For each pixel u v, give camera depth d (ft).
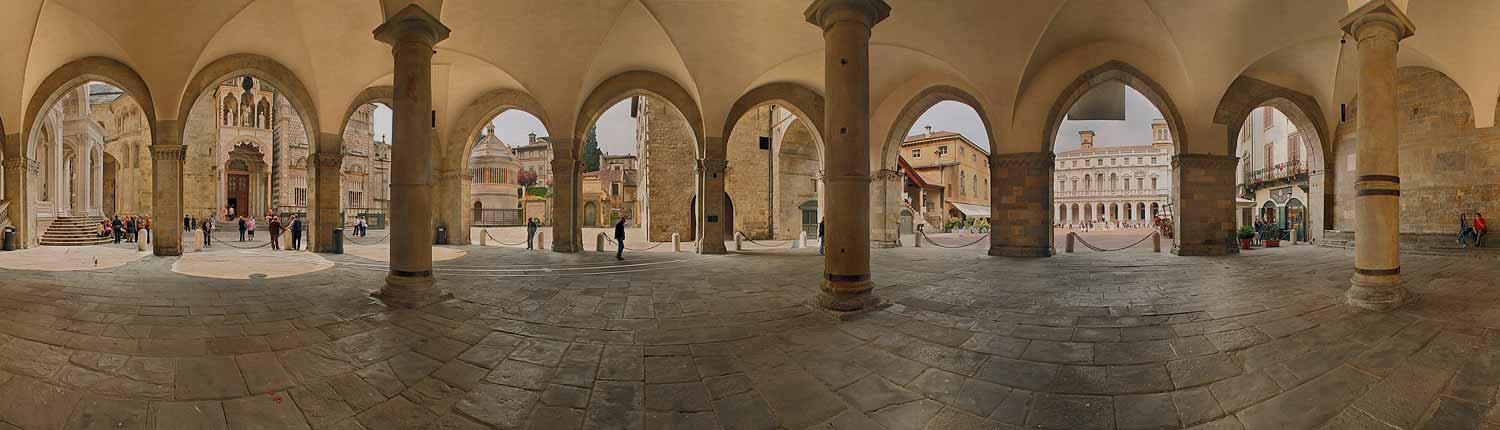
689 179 94.12
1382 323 20.12
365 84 59.21
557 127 62.18
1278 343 18.01
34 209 59.98
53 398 13.23
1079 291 30.14
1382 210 23.82
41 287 28.45
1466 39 46.06
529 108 68.54
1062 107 54.03
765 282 35.09
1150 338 19.19
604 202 200.85
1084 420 12.79
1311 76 57.77
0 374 14.08
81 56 51.24
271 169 138.72
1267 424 12.44
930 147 191.01
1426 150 54.65
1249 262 46.29
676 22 51.78
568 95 60.95
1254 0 43.73
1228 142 55.83
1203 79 51.85
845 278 25.00
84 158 88.89
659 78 63.41
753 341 19.60
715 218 62.39
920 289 31.37
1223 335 19.24
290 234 64.08
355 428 12.60
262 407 13.52
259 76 54.85
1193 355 17.10
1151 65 53.11
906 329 21.18
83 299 25.16
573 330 21.39
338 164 60.13
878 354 17.97
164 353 16.89
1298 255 53.36
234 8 46.37
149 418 12.64
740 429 12.55
